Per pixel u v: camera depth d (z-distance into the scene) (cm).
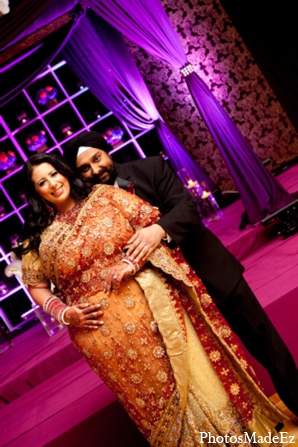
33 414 325
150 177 225
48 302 214
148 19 588
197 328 208
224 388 206
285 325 282
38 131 721
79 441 267
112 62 706
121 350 202
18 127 741
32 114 750
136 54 754
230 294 217
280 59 673
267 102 754
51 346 445
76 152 228
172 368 198
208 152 761
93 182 223
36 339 530
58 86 748
